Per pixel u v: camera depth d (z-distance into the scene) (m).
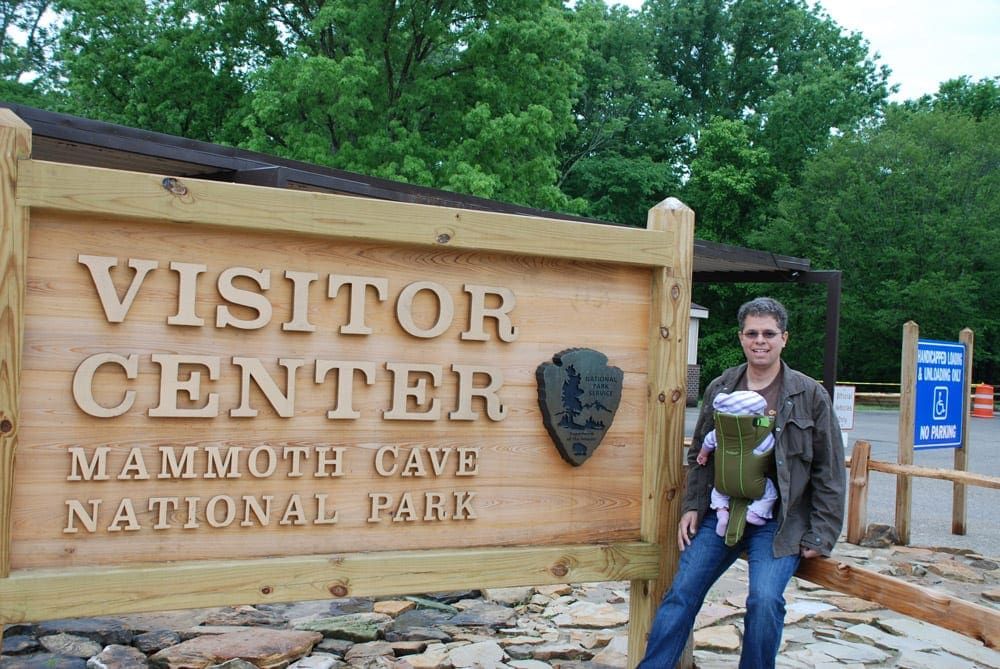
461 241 3.04
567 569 3.23
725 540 3.13
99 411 2.61
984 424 20.41
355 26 18.42
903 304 28.05
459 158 18.39
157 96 21.03
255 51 21.83
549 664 4.02
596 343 3.35
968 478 6.36
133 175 2.62
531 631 4.48
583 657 4.12
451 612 4.78
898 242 28.80
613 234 3.30
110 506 2.64
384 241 2.95
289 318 2.86
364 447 2.96
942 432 7.48
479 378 3.14
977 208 28.03
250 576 2.75
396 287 3.01
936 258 28.08
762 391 3.23
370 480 2.97
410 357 3.03
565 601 5.04
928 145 29.58
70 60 22.33
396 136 19.80
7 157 2.49
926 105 39.03
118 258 2.65
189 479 2.73
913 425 7.15
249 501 2.80
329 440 2.91
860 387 32.09
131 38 21.55
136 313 2.67
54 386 2.58
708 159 34.16
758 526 3.16
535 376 3.23
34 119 5.41
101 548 2.63
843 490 3.12
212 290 2.76
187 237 2.74
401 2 19.03
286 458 2.86
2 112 2.53
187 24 21.45
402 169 18.11
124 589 2.60
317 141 17.97
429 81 19.45
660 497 3.42
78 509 2.59
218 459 2.76
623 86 35.81
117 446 2.65
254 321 2.79
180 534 2.73
